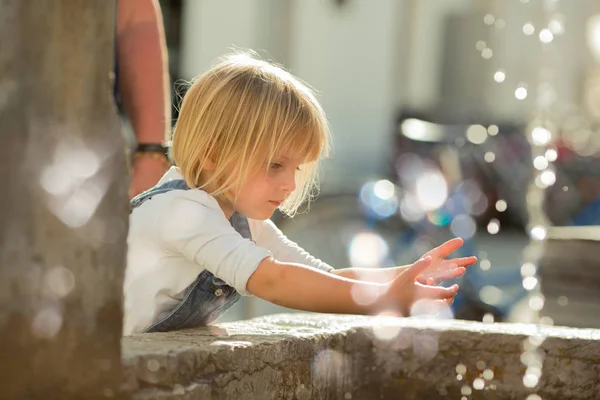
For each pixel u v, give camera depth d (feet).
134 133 11.82
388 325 9.86
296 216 22.84
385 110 49.85
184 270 9.17
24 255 5.35
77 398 5.60
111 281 5.76
